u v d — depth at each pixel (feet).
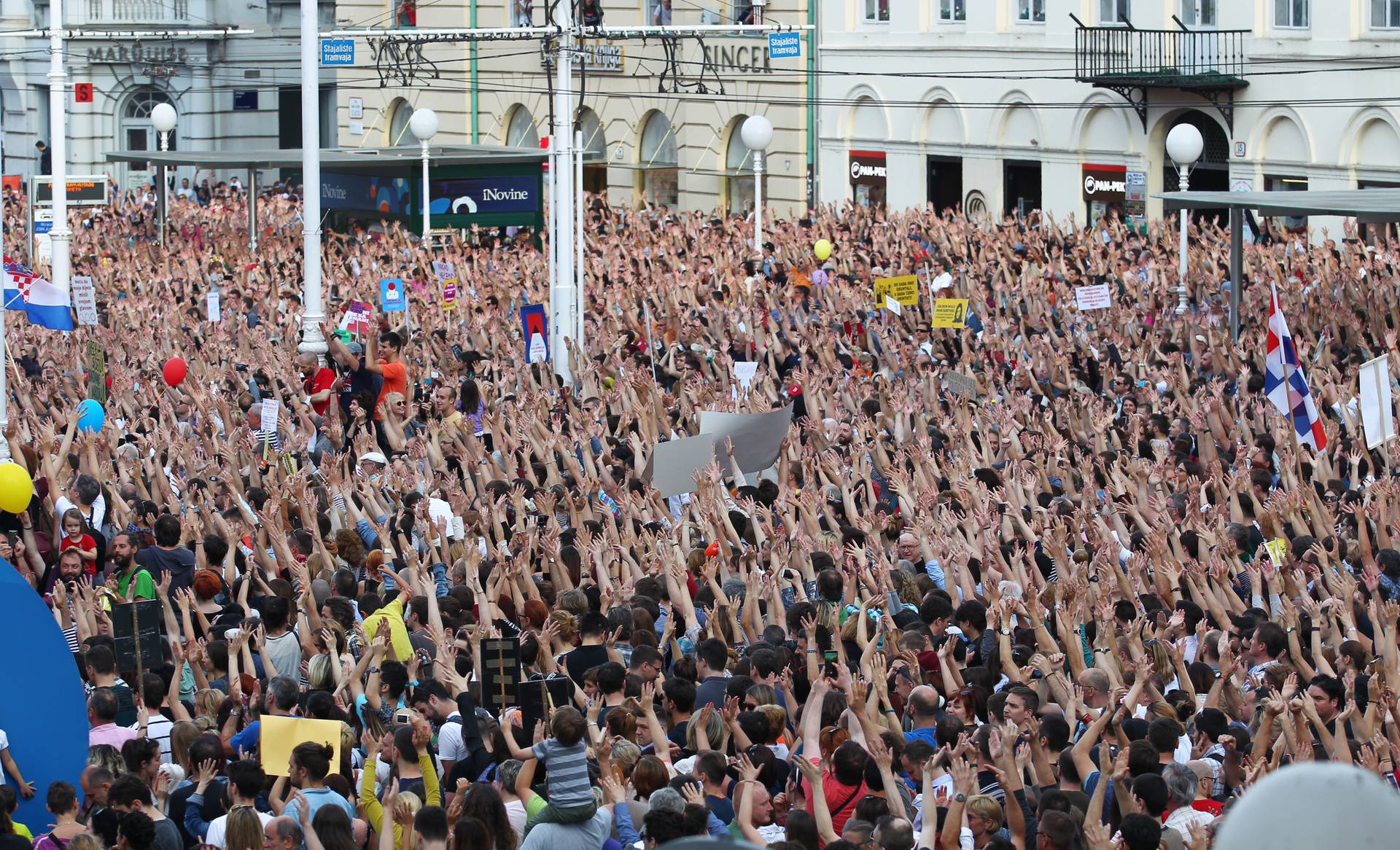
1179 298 133.28
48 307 109.70
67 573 59.98
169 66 315.58
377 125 296.92
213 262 167.94
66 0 313.32
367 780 41.14
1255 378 99.04
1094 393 101.60
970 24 222.07
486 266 161.07
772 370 105.40
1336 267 134.51
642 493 73.87
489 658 44.19
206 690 46.98
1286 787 13.93
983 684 49.52
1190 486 67.51
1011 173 221.87
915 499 70.49
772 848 34.24
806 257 164.86
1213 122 200.85
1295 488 66.95
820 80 241.96
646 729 44.62
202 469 74.74
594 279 162.09
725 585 57.06
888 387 93.81
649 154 264.31
